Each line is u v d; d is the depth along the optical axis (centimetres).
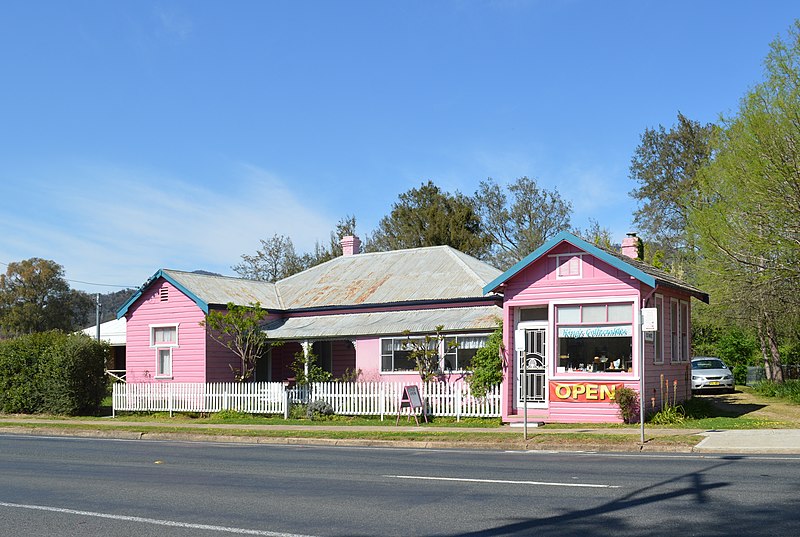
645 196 5969
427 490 1130
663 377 2278
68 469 1466
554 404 2155
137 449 1861
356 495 1098
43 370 2920
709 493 1042
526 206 5925
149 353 3008
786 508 930
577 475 1248
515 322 2278
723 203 2786
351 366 2955
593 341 2153
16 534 879
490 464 1431
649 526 856
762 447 1529
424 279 2959
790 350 3784
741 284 2741
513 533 839
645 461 1418
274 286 3350
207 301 2867
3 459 1652
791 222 2488
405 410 2419
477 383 2300
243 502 1058
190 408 2770
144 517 962
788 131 2444
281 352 3116
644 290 2119
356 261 3344
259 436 2105
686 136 5819
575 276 2161
